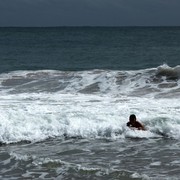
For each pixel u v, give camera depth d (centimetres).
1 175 1003
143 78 2392
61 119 1498
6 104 1791
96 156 1164
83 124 1471
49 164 1062
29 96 2033
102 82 2392
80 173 995
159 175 977
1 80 2566
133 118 1452
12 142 1354
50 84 2430
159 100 1897
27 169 1041
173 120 1492
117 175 971
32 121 1471
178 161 1098
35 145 1319
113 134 1423
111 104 1789
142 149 1240
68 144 1320
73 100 1905
